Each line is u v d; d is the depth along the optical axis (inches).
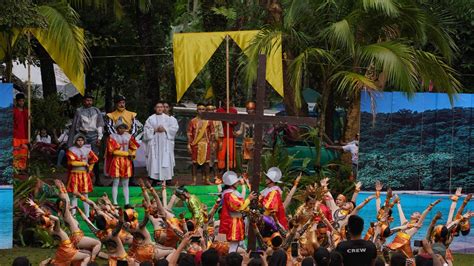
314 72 1012.5
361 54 879.7
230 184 689.0
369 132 860.0
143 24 1294.3
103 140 996.6
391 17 896.3
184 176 1168.8
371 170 861.8
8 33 837.2
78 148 849.5
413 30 921.5
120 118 917.8
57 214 814.5
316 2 914.1
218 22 1204.5
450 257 687.1
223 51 1170.0
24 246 817.5
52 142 1119.6
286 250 619.8
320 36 909.8
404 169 862.5
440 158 864.3
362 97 856.9
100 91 1620.3
